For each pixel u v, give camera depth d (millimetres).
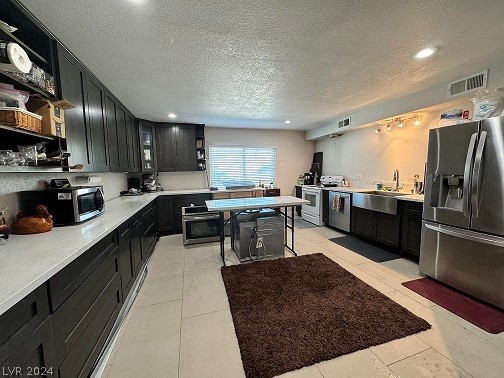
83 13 1357
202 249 3557
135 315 1932
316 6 1335
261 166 5648
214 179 5289
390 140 3859
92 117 2189
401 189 3662
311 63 2080
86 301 1264
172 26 1507
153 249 3490
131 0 1256
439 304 1984
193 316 1911
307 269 2740
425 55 1955
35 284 828
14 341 749
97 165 2291
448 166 2180
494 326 1695
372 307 1957
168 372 1377
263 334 1666
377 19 1468
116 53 1836
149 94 2842
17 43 1256
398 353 1475
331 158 5391
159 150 4512
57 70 1606
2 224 1394
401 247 3062
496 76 2109
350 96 3076
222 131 5254
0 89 1219
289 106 3518
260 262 2984
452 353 1458
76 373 1127
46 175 1934
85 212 1812
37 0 1236
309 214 5191
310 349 1516
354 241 3807
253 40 1693
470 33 1639
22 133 1336
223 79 2414
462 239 2092
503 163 1771
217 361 1456
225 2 1289
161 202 4258
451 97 2533
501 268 1838
